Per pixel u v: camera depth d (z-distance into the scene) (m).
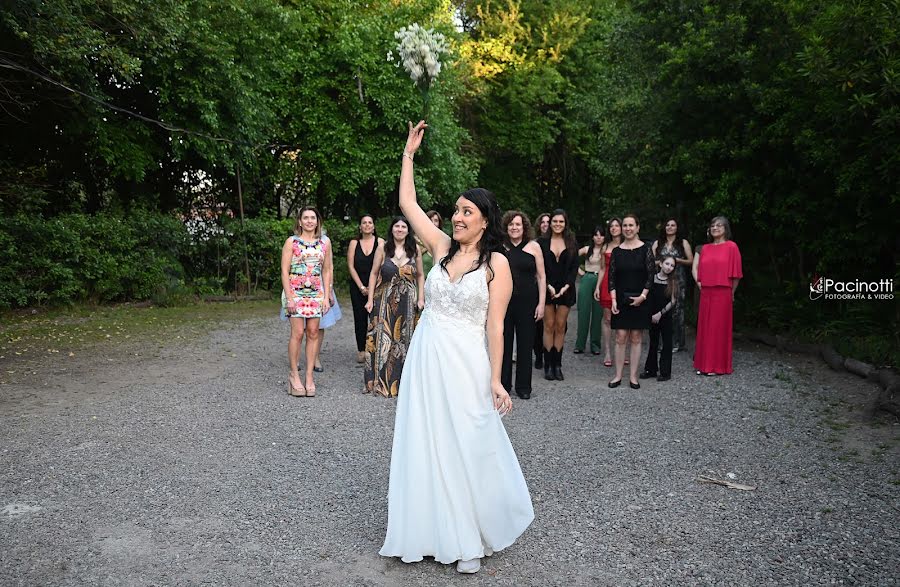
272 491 3.97
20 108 11.40
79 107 11.33
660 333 7.35
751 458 4.67
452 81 18.80
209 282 14.40
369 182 18.44
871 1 6.73
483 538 3.12
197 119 13.65
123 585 2.87
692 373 7.63
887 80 6.46
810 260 9.56
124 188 14.35
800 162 8.53
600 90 16.56
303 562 3.11
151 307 12.51
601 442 5.04
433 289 3.16
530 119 24.38
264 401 6.10
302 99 16.42
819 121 7.92
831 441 5.04
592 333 9.04
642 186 12.89
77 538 3.31
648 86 11.24
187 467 4.35
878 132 7.05
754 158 9.14
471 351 3.08
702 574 3.02
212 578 2.94
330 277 6.54
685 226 11.94
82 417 5.45
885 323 8.03
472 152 23.27
